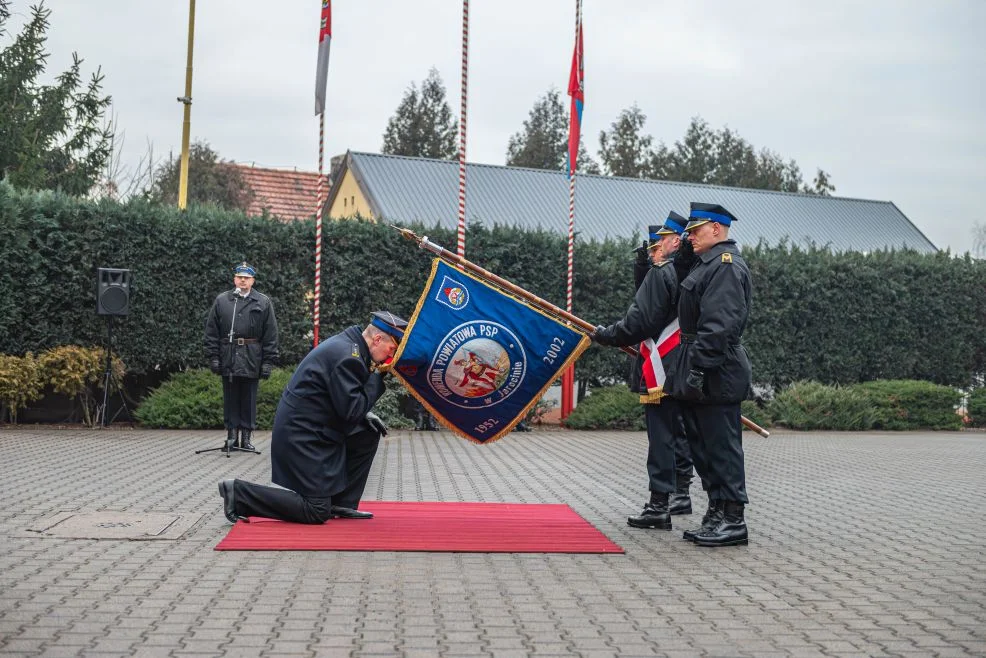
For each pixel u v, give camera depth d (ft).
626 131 209.97
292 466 25.67
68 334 52.31
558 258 60.08
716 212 24.99
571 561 22.48
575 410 59.26
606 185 118.42
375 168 110.42
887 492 35.42
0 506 27.73
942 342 70.74
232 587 19.30
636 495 33.04
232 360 41.42
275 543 23.22
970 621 17.98
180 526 25.13
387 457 42.52
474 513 28.35
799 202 125.80
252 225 54.95
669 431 27.07
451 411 27.53
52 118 83.61
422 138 200.95
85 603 17.94
